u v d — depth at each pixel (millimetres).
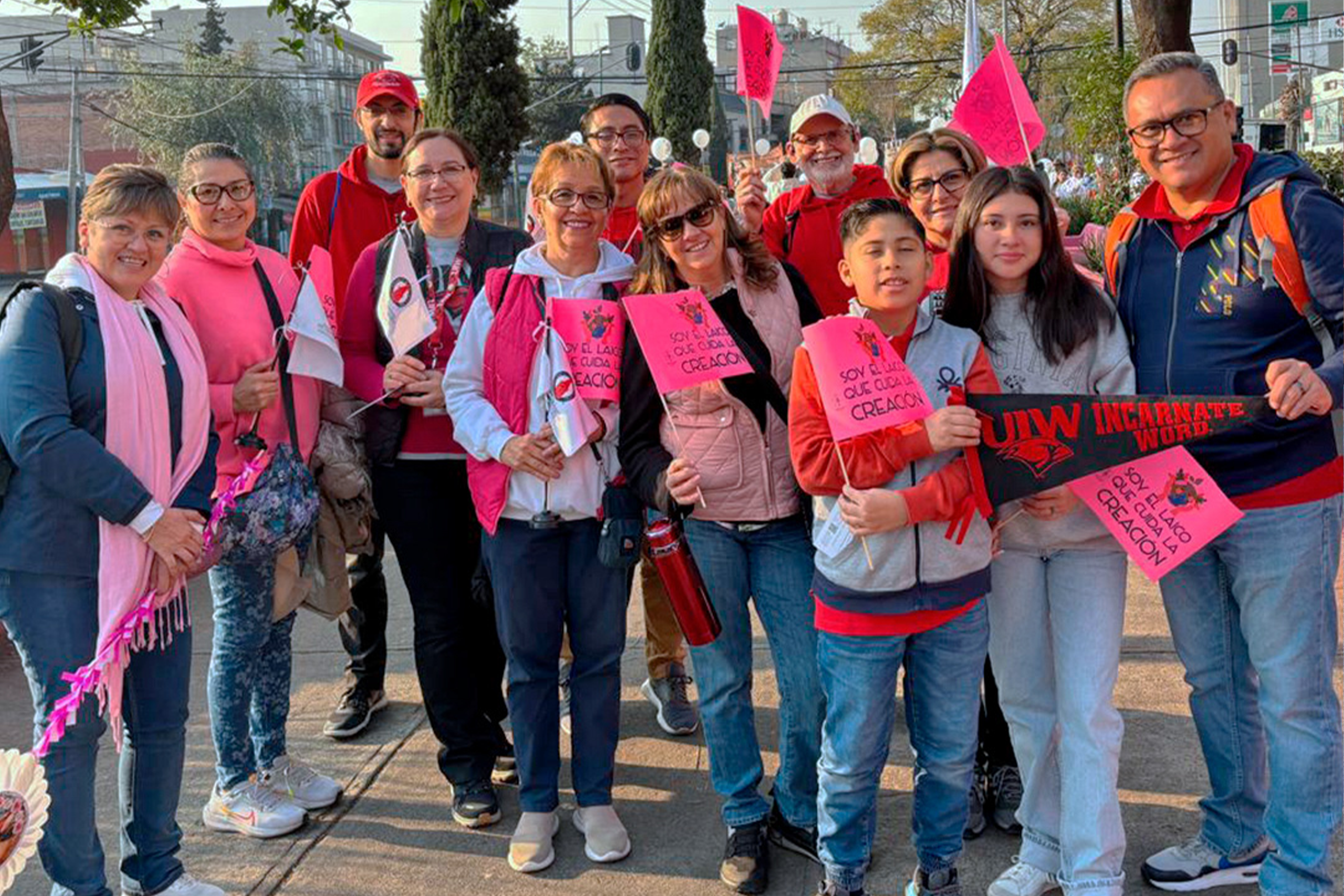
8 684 5328
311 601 4137
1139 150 3123
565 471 3607
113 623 3057
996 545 3209
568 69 54188
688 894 3494
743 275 3555
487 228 4148
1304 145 26281
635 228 4906
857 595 3107
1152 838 3584
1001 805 3756
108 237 3158
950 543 3059
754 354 3447
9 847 2545
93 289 3156
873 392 2992
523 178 44906
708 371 3312
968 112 4551
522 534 3637
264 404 3699
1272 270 2979
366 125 4652
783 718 3596
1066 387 3199
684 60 29250
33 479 3059
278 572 3932
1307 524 3041
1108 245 3387
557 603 3705
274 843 3857
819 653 3277
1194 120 3006
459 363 3725
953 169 3779
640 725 4688
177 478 3295
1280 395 2807
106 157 49094
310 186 4758
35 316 3055
